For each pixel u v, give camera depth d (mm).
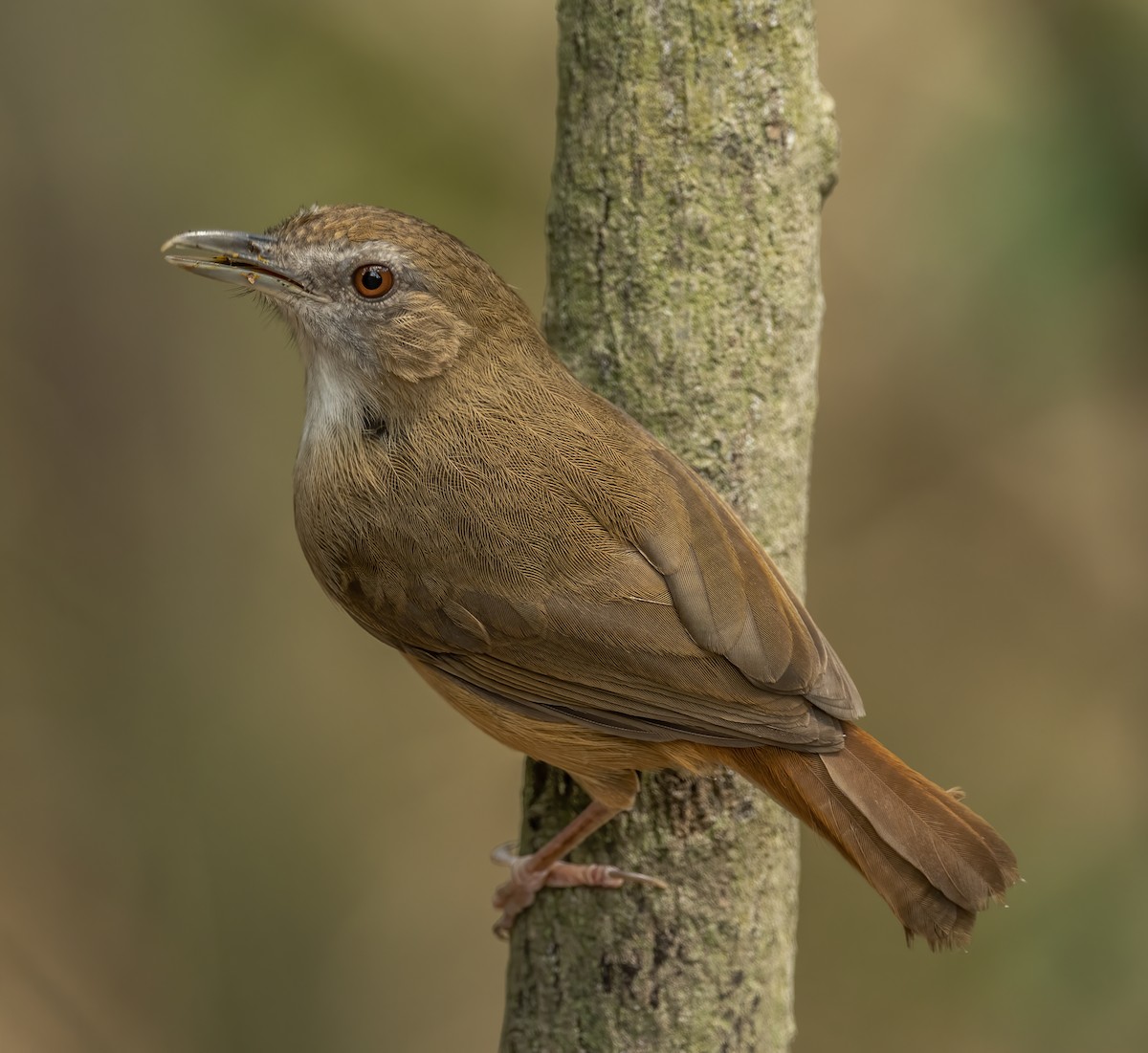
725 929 7137
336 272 7324
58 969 13469
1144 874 11047
